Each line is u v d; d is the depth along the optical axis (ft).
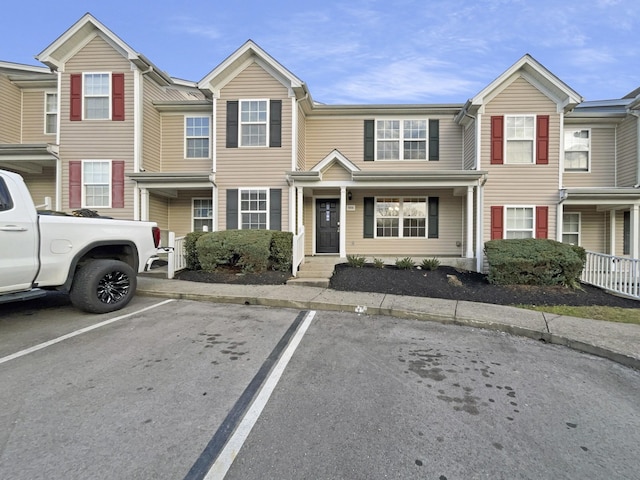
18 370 11.59
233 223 37.37
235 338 15.29
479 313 19.66
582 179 39.86
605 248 40.75
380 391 10.70
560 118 36.50
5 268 14.85
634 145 37.37
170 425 8.63
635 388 11.41
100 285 18.58
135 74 37.65
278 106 37.22
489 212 36.86
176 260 30.45
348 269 31.42
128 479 6.79
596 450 8.05
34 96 42.32
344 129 41.86
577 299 24.21
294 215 36.29
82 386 10.56
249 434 8.34
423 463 7.45
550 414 9.61
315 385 10.98
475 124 37.37
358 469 7.21
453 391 10.84
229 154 37.47
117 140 37.70
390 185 35.04
